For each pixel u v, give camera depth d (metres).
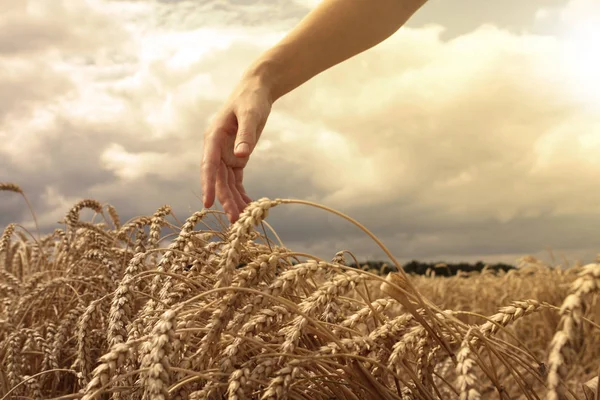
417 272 4.66
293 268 0.66
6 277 1.54
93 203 1.77
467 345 0.64
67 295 1.50
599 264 0.44
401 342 0.70
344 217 0.65
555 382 0.40
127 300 0.76
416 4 1.19
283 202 0.66
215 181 1.01
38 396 1.02
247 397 0.63
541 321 2.42
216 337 0.63
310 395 0.73
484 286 3.15
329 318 0.82
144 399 0.58
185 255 0.85
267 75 1.11
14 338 1.11
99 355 1.05
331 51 1.16
